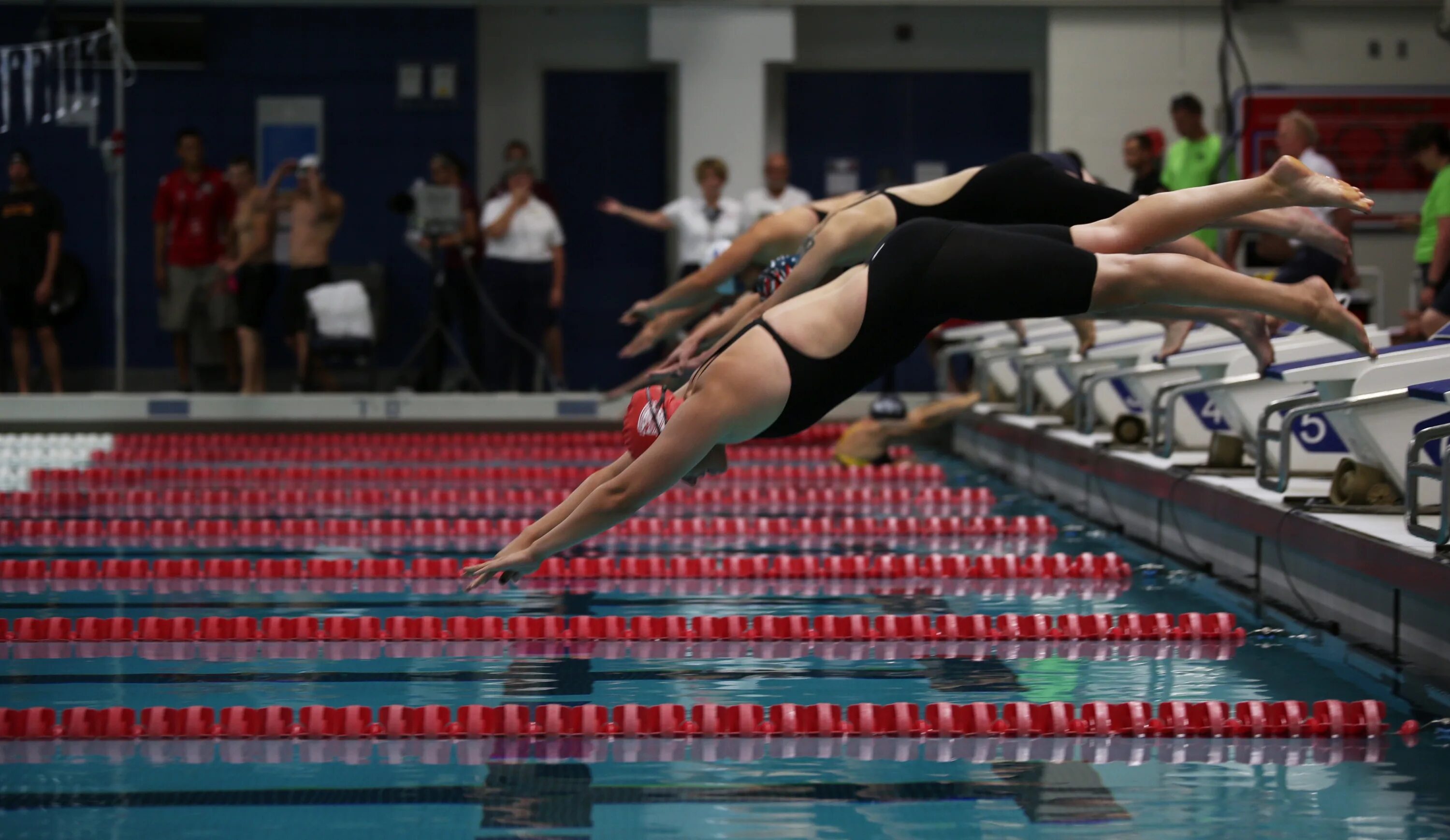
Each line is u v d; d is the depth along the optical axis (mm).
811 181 23891
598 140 23641
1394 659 7848
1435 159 13375
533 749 6305
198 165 19469
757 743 6387
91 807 5512
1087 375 13094
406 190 22781
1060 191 7883
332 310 18594
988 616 8883
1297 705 6645
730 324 8445
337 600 9586
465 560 10633
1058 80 22047
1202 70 21906
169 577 10414
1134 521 12156
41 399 18203
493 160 23531
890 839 5203
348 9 22547
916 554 11164
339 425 18438
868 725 6555
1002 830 5289
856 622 8547
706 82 22078
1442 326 11719
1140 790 5742
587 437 18109
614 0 21859
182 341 19844
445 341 20516
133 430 18250
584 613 9117
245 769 6004
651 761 6117
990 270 6305
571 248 23828
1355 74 21625
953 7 23516
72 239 22562
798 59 23594
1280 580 9500
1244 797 5668
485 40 23297
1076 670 7668
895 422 15766
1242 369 10914
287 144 22656
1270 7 21562
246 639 8500
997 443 16484
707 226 18312
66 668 7730
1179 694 7164
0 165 22359
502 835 5230
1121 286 6379
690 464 6191
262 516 13250
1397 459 8500
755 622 8562
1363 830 5297
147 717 6500
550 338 20250
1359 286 18547
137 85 22453
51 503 13695
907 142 23844
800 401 6270
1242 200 6727
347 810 5496
